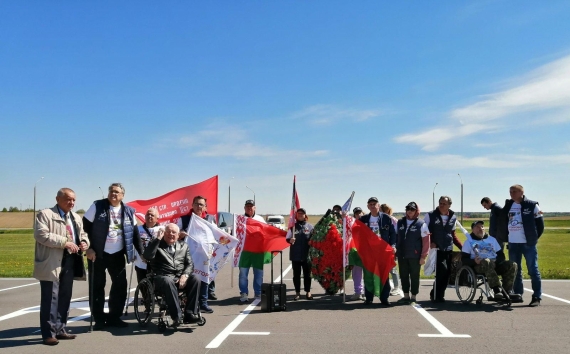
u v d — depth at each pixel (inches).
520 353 252.5
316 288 515.5
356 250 417.4
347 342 276.1
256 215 451.8
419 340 280.4
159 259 315.3
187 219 378.6
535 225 396.8
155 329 311.9
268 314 362.9
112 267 319.6
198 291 321.7
